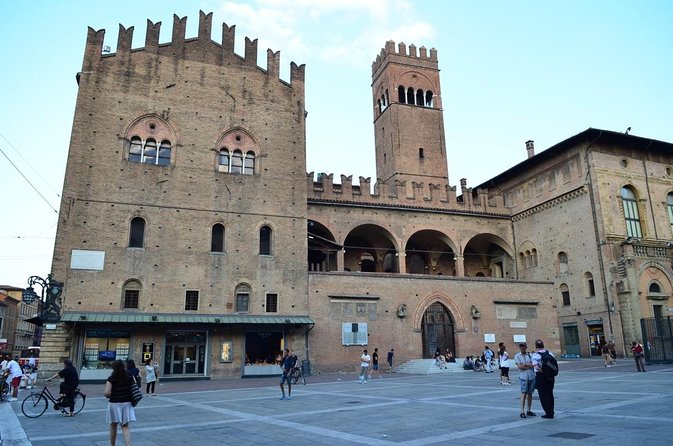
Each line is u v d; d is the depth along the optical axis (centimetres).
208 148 4344
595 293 4962
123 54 4278
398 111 6750
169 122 4284
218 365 3916
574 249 5238
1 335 10231
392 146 6619
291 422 1664
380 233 5581
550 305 5169
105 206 3922
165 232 4041
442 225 5644
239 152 4488
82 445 1345
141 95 4250
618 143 5303
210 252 4128
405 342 4544
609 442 1166
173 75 4391
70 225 3788
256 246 4284
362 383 3306
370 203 5303
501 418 1598
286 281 4291
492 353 4297
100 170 3978
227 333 3997
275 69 4775
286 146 4616
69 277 3697
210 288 4056
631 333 4594
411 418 1662
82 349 3606
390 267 6122
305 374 4056
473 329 4819
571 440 1209
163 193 4116
